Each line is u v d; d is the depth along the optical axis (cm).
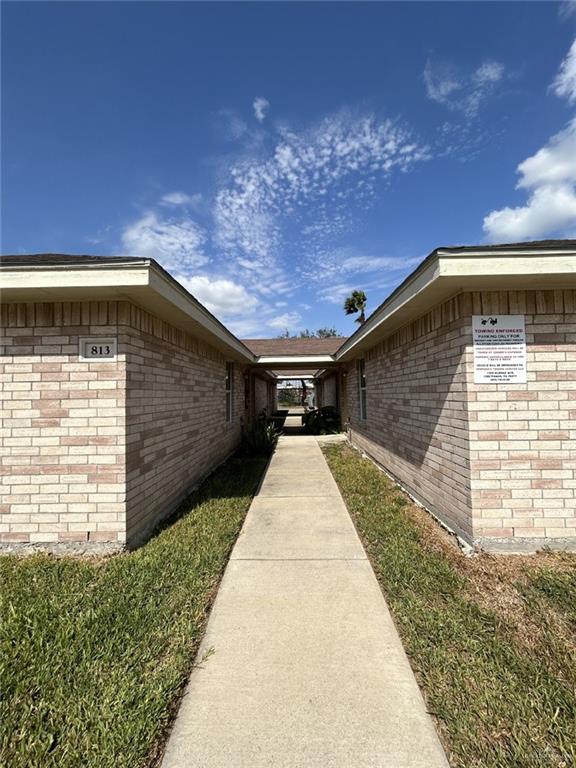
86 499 384
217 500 560
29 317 392
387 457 714
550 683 203
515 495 370
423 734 176
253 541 413
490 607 277
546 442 371
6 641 233
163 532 431
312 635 250
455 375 404
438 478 459
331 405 1809
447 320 421
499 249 331
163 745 171
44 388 389
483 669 214
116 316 389
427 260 356
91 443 386
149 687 200
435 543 396
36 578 322
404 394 594
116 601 281
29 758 161
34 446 388
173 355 538
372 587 312
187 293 445
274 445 1193
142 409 430
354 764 161
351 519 484
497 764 158
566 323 374
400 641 243
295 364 1346
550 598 285
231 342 774
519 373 374
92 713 182
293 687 205
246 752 167
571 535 368
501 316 377
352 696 198
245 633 253
